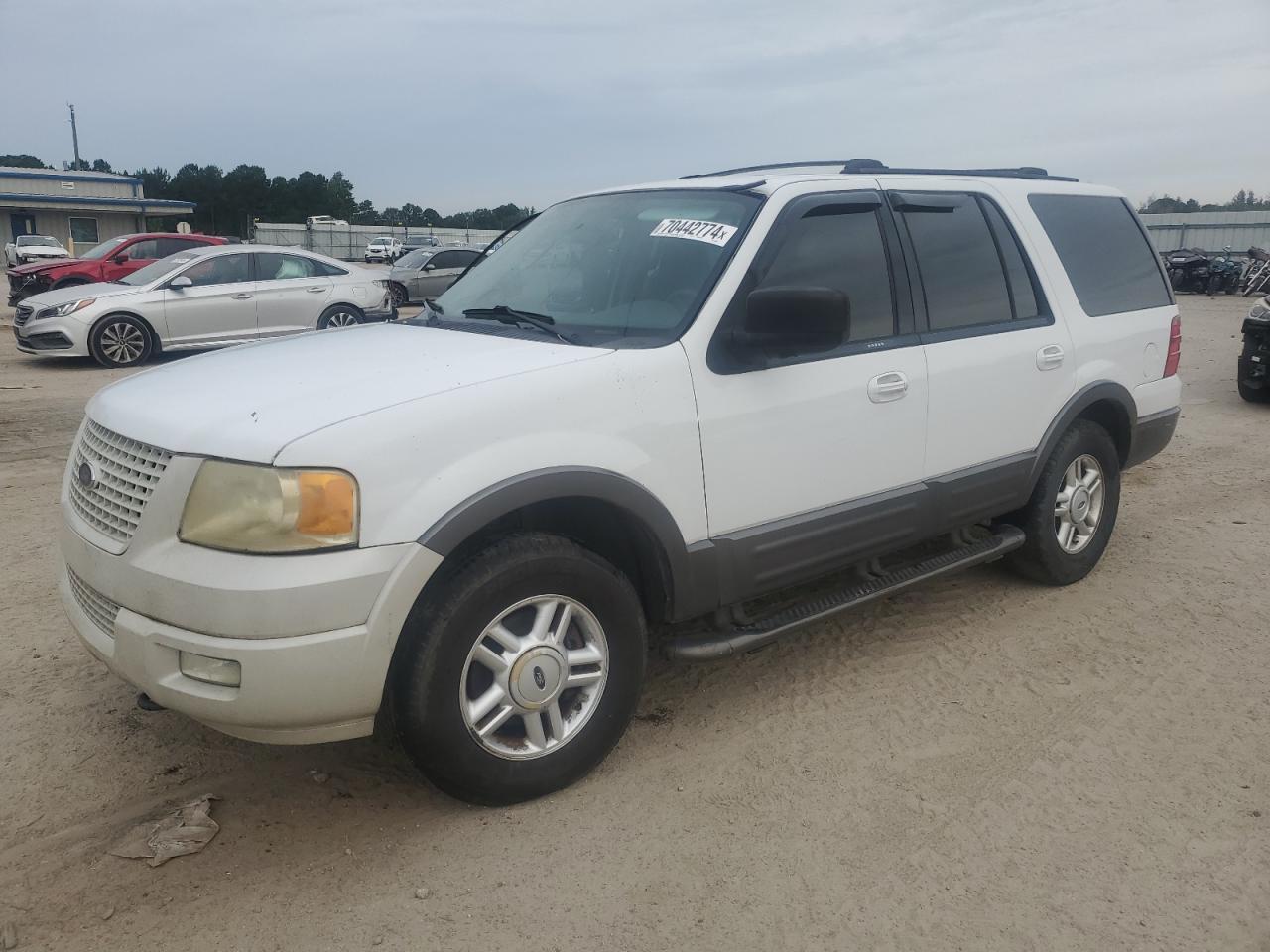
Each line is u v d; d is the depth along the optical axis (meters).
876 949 2.49
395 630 2.65
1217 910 2.63
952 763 3.35
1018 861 2.83
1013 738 3.52
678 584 3.25
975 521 4.27
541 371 2.98
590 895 2.68
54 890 2.67
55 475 6.91
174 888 2.69
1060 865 2.82
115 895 2.65
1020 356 4.34
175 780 3.20
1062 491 4.79
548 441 2.90
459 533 2.71
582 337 3.37
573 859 2.83
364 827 2.97
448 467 2.72
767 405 3.40
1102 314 4.88
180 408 2.84
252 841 2.90
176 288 12.45
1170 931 2.56
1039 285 4.56
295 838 2.92
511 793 3.01
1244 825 3.00
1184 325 18.12
